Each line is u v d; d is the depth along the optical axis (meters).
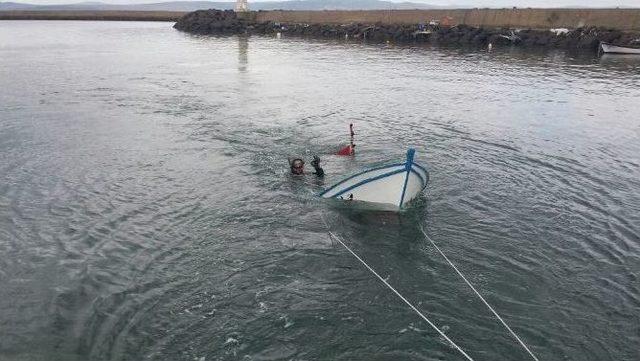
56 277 12.37
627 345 10.18
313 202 16.72
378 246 13.97
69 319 10.86
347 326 10.65
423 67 52.88
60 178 18.77
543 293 11.86
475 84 41.72
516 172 20.03
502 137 25.30
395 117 29.69
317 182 18.50
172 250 13.66
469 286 12.10
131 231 14.72
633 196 17.72
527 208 16.58
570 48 68.06
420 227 15.16
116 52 65.94
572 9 74.56
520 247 14.02
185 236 14.45
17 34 96.25
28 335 10.38
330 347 10.06
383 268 12.85
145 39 89.12
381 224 15.34
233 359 9.73
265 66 53.50
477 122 28.55
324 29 93.56
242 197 17.16
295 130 26.19
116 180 18.62
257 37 94.56
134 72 47.38
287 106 32.47
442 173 19.83
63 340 10.24
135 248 13.77
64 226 14.99
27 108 30.27
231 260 13.16
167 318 10.89
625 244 14.23
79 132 25.03
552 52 65.81
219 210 16.12
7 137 23.88
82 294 11.70
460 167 20.58
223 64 54.84
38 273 12.53
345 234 14.62
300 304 11.34
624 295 11.81
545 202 17.08
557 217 15.92
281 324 10.70
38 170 19.58
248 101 33.91
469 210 16.38
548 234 14.79
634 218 15.90
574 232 14.91
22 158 20.94
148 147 22.66
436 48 72.44
